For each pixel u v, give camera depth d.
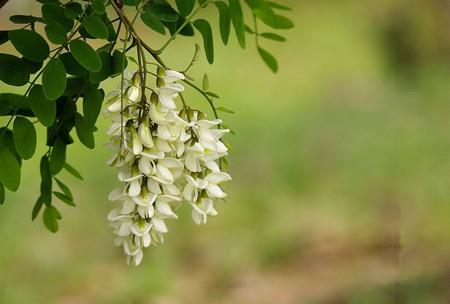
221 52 17.42
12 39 2.73
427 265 7.02
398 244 8.45
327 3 21.55
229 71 16.41
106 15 2.84
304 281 8.01
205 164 2.71
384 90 13.32
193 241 9.08
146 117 2.55
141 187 2.63
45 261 8.48
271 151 11.23
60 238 9.05
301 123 11.95
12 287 8.05
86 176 10.36
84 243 9.02
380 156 9.71
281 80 16.30
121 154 2.62
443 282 6.74
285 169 10.61
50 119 2.72
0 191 2.88
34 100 2.73
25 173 9.95
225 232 9.24
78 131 2.88
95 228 9.28
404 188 8.88
